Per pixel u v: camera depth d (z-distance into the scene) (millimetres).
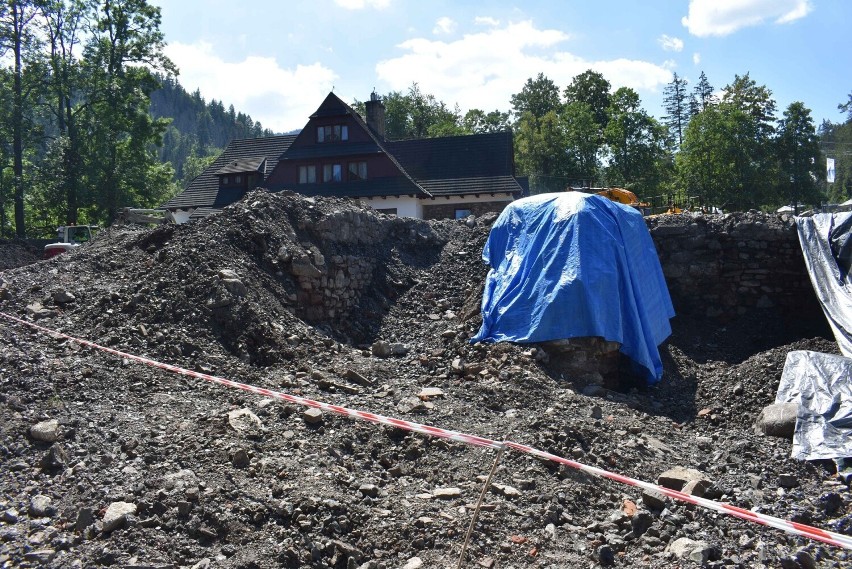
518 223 11414
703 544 4926
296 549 4578
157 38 33812
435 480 5879
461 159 30000
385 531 4930
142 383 6836
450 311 12039
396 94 62031
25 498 4844
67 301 8750
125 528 4566
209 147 155750
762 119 44469
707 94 64875
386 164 28500
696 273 13078
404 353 10188
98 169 32375
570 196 10938
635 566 4785
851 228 11695
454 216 29281
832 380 8039
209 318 8570
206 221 10906
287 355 8359
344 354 9117
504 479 5863
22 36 31219
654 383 10102
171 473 5215
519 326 10000
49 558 4219
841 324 10461
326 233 11766
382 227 13883
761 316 12727
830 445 7047
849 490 6188
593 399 8688
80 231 24797
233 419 6168
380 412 7020
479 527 5062
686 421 8977
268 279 10133
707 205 41250
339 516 4988
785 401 8180
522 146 50594
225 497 4984
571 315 9664
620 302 10211
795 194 45469
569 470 6105
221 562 4391
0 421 5676
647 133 50219
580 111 50500
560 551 4961
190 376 7230
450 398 7875
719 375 10164
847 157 70750
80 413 6035
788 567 4742
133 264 10117
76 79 32438
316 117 28906
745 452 7121
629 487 6125
